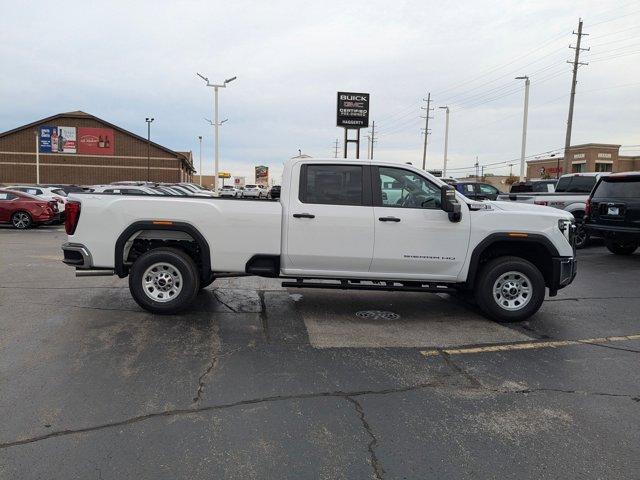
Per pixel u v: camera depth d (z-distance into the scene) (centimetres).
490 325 625
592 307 721
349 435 349
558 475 306
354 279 632
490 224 618
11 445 327
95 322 602
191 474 300
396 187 625
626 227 1084
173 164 6462
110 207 618
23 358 480
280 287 824
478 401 407
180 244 659
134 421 362
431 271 627
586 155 6406
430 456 325
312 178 621
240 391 416
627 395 423
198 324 603
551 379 455
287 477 300
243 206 617
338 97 3459
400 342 554
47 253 1181
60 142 6178
